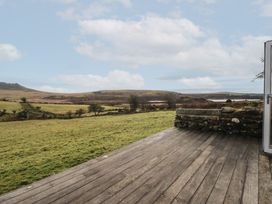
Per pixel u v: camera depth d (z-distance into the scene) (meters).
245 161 5.55
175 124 10.05
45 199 3.86
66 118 36.09
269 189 4.06
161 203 3.65
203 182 4.39
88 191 4.12
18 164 8.26
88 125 21.36
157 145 7.17
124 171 5.05
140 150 6.65
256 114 8.09
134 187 4.24
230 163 5.42
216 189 4.09
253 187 4.14
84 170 5.16
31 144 13.64
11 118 38.91
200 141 7.59
